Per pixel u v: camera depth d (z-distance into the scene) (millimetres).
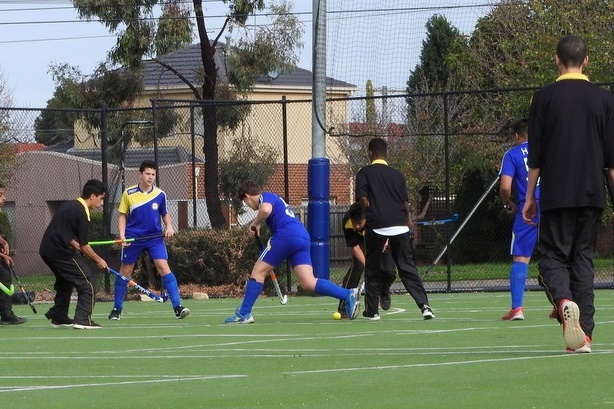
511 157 21719
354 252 24094
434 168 53906
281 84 68250
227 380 12961
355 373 13211
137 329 21750
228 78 56906
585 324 14312
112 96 58250
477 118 54562
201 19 54688
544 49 50750
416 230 53406
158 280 35000
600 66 48000
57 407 11109
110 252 34938
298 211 50156
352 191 57344
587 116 14031
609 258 51312
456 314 24297
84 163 53969
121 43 55000
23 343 18984
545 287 14148
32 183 54438
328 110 53688
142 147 52469
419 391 11555
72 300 33688
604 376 12289
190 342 18469
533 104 14250
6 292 23500
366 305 22734
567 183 13914
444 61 60688
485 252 51406
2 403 11461
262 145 52188
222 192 46875
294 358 15242
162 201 25281
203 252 35906
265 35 56094
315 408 10664
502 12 55812
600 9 50844
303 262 22734
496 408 10359
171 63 66812
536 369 13016
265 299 32844
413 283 22547
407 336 18484
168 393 11945
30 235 54250
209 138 41844
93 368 14742
